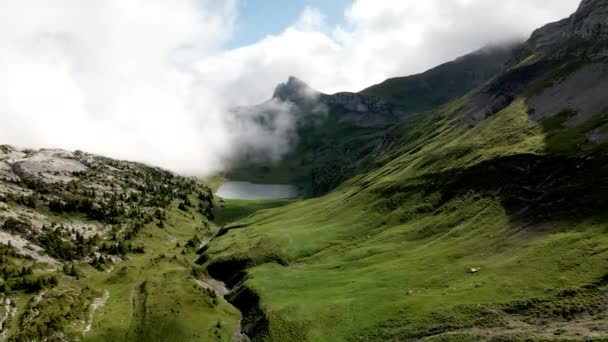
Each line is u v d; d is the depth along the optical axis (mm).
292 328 99188
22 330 105312
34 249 168125
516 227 107875
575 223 95062
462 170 148875
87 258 178500
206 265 169750
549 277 81062
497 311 77625
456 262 105562
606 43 168875
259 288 129000
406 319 86812
